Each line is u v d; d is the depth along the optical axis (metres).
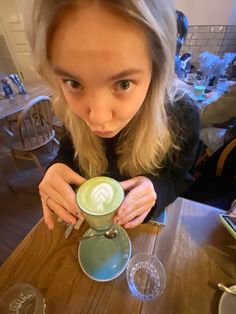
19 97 1.41
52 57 0.22
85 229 0.41
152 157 0.45
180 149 0.48
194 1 1.45
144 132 0.40
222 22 1.46
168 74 0.28
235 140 0.81
